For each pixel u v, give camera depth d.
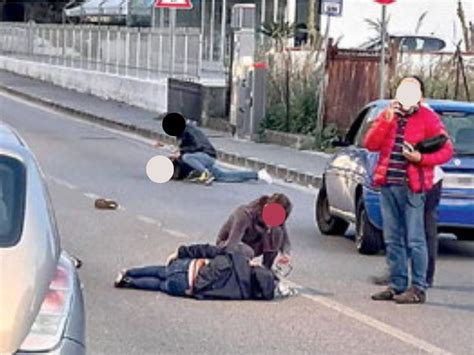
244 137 26.50
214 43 43.16
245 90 26.42
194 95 29.92
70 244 13.14
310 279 11.57
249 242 10.51
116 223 14.88
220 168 20.73
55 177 19.84
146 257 12.40
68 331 5.33
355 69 24.47
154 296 10.41
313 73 26.39
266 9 43.78
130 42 37.06
